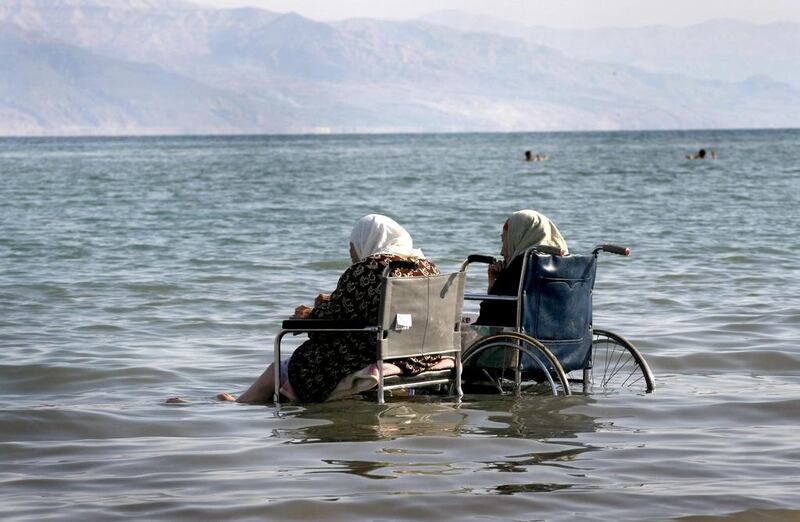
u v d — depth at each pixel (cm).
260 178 7488
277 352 1127
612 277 2214
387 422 1037
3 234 3266
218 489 806
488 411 1088
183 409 1105
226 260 2558
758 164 9150
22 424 1020
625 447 932
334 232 3300
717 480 827
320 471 855
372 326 1113
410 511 750
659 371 1330
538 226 1199
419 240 3022
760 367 1346
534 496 784
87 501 777
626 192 5403
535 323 1174
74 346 1494
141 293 2022
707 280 2166
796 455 902
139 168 9819
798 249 2739
